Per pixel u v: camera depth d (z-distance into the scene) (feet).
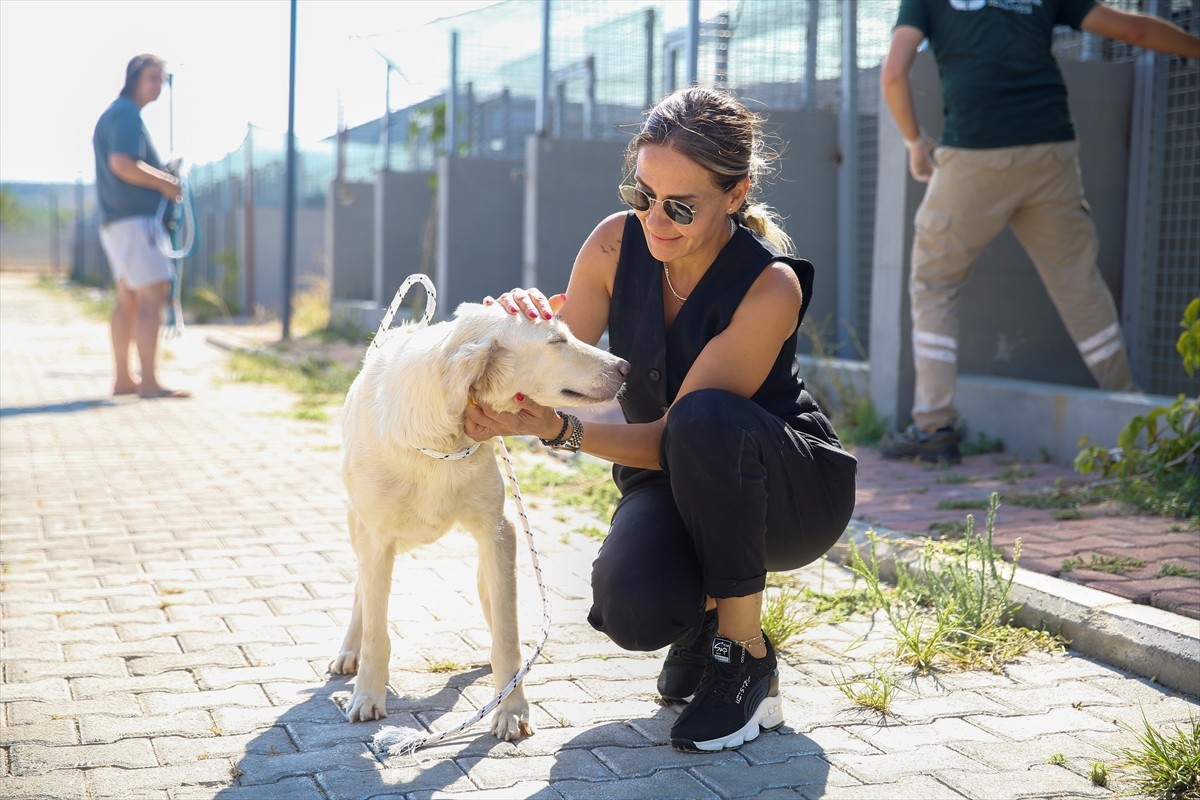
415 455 9.41
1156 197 24.54
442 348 9.11
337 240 56.75
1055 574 12.92
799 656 11.30
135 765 8.75
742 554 8.87
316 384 34.53
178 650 11.43
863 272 30.71
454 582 13.93
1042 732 9.43
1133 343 25.18
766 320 9.18
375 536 9.91
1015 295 24.13
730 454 8.63
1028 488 18.15
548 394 9.09
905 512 16.55
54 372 39.09
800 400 9.80
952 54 19.76
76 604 12.92
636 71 34.86
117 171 30.50
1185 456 17.02
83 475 20.97
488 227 43.04
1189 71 23.72
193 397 32.65
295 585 13.82
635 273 9.89
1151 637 10.74
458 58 42.57
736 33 29.84
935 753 9.03
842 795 8.29
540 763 8.87
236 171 79.36
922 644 11.22
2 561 14.79
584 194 34.32
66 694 10.19
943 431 20.86
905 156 22.86
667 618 9.07
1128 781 8.48
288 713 9.87
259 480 20.67
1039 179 19.69
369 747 9.16
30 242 216.13
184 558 15.07
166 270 32.22
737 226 9.75
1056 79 19.70
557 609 12.89
